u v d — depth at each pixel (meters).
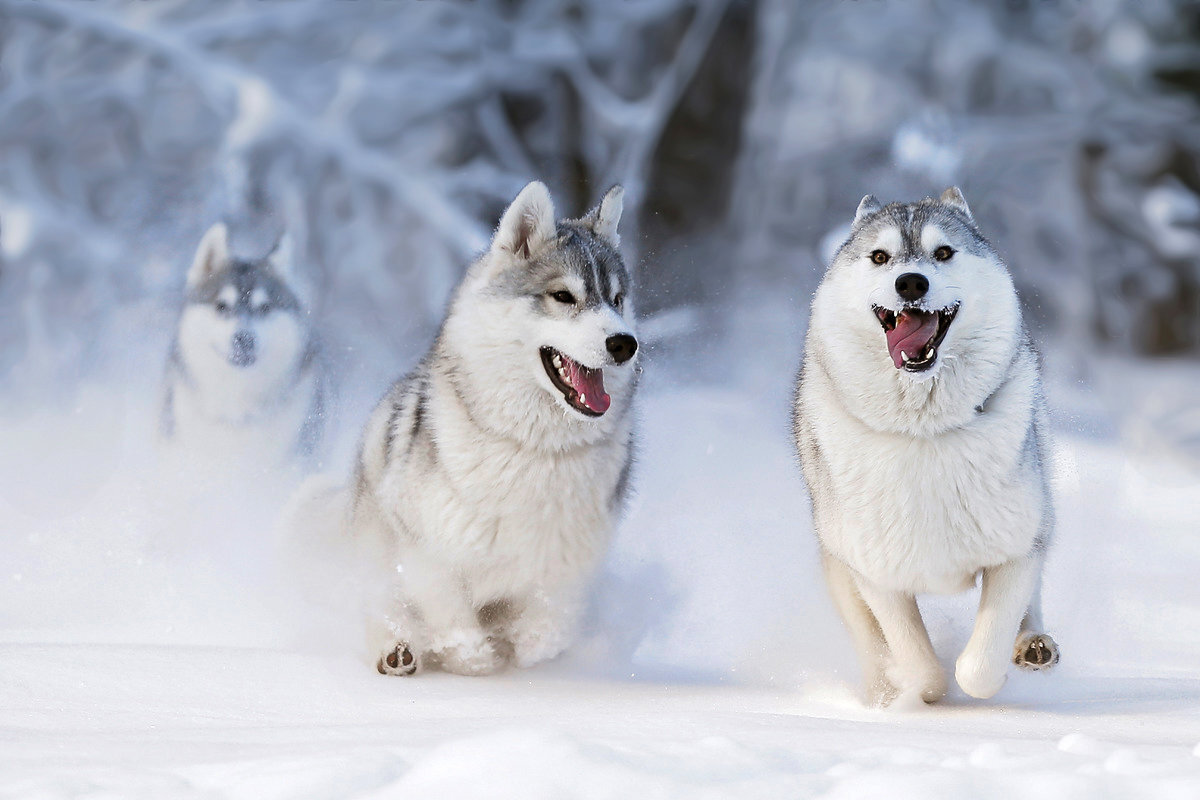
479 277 8.81
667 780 4.37
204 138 33.41
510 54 35.91
